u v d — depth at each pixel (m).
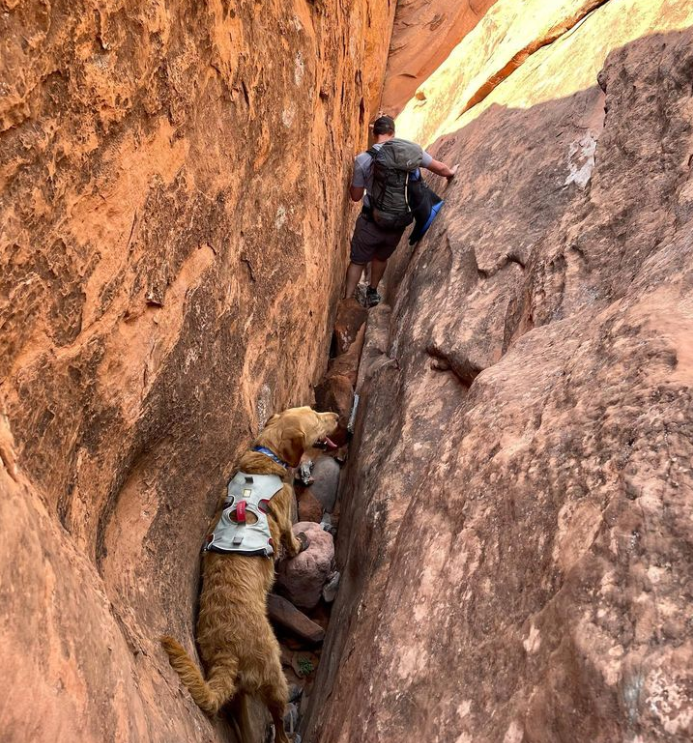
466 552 2.17
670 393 1.96
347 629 3.07
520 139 5.03
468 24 9.88
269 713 3.43
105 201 2.01
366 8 6.96
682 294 2.37
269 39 3.21
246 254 3.34
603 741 1.43
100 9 1.80
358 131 6.84
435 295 4.52
